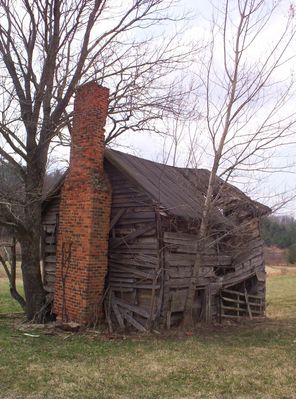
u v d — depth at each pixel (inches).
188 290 521.7
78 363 342.6
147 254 515.2
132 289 520.7
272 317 683.4
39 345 402.6
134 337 458.0
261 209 650.8
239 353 393.7
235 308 635.5
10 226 543.5
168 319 514.3
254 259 682.2
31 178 569.3
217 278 608.1
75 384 289.1
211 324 570.6
